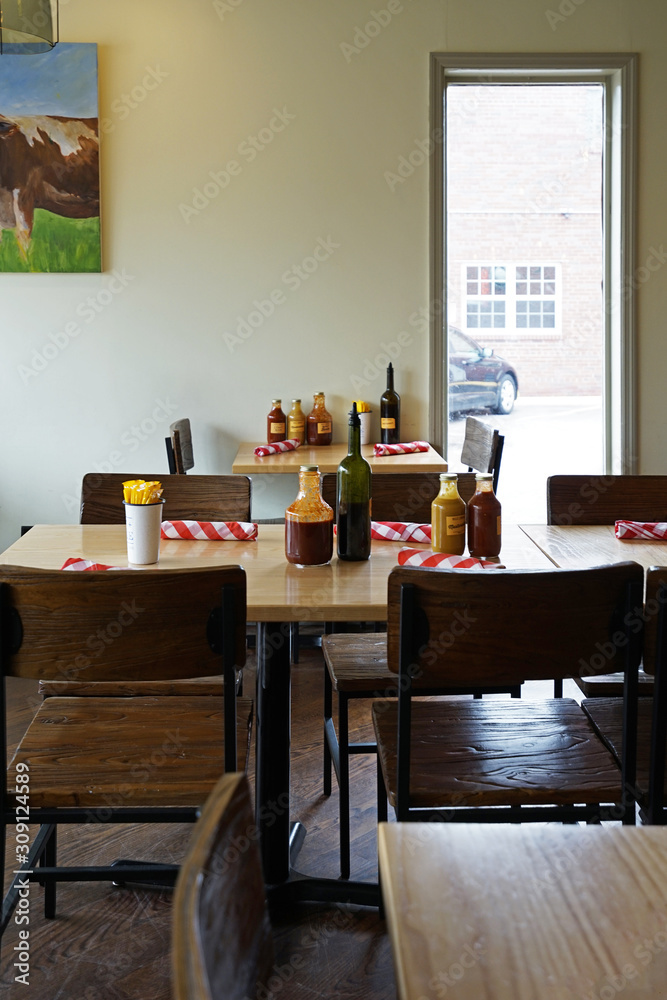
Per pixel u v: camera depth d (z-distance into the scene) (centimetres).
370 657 215
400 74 398
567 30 398
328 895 194
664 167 406
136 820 153
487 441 336
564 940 63
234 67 395
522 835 78
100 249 397
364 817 236
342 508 195
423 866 73
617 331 417
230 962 59
